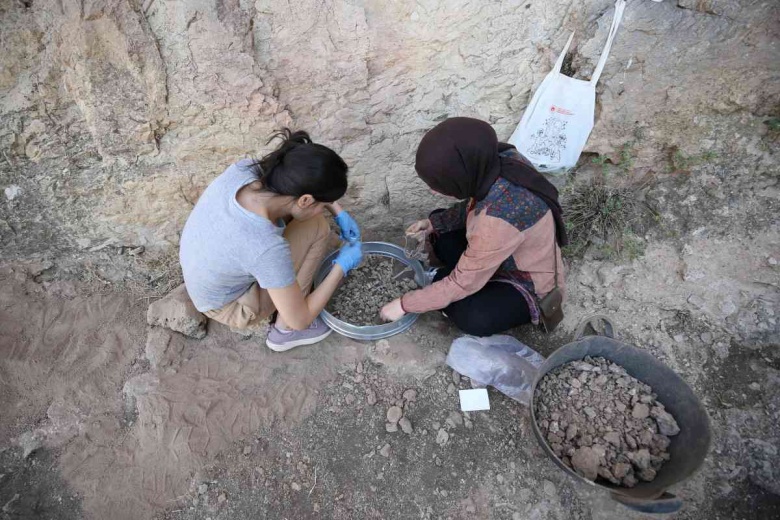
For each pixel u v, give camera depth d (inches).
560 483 74.2
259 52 80.0
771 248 87.8
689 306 88.7
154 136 84.3
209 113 83.1
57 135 82.6
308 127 89.8
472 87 89.7
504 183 68.0
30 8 72.8
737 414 78.8
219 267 67.3
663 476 65.8
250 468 77.9
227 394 84.8
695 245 91.3
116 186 87.9
